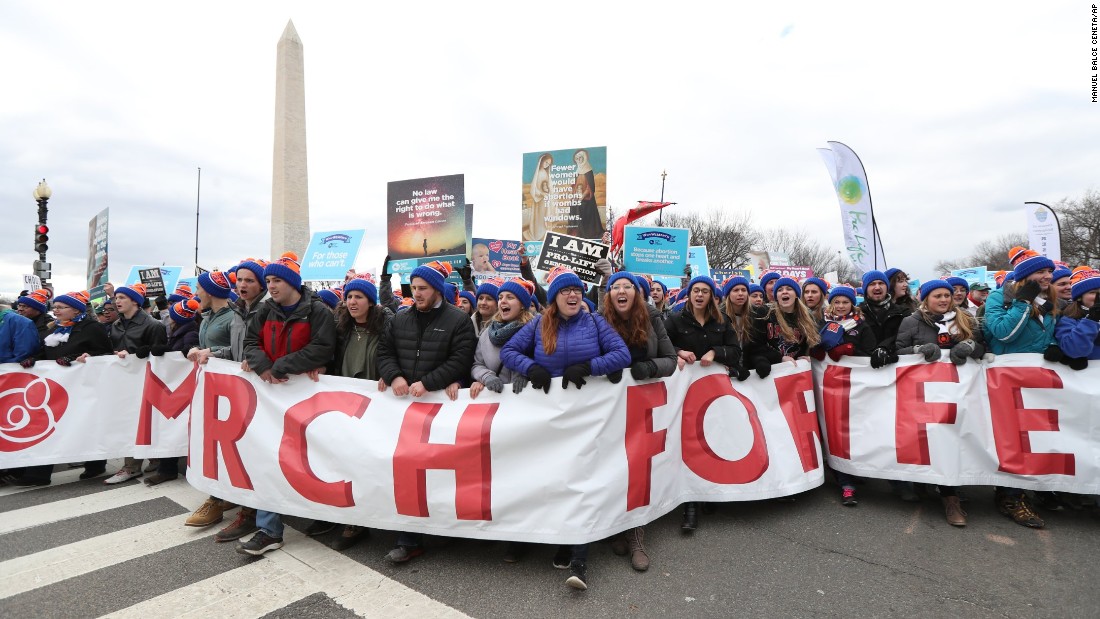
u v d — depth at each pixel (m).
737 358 4.07
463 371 3.54
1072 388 3.98
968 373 4.21
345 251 7.25
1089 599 2.96
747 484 4.06
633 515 3.37
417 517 3.35
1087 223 37.84
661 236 6.80
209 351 4.16
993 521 4.05
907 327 4.48
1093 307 4.01
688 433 3.99
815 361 4.78
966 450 4.14
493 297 4.20
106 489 4.95
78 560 3.45
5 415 4.86
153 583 3.14
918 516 4.17
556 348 3.37
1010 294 4.16
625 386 3.42
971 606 2.90
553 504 3.18
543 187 7.70
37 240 14.88
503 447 3.30
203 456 3.96
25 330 5.05
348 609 2.86
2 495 4.77
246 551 3.44
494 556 3.48
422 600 2.95
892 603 2.93
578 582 2.95
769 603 2.94
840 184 13.02
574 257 5.04
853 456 4.42
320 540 3.74
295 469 3.57
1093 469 3.88
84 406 5.00
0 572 3.29
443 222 6.68
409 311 3.67
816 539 3.75
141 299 5.31
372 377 3.91
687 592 3.05
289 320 3.66
